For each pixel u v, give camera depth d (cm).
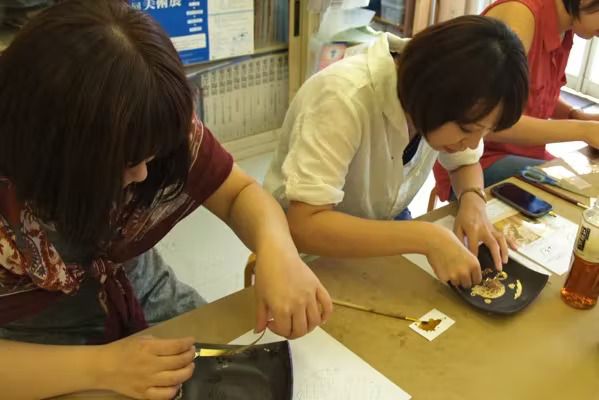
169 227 97
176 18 232
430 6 264
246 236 94
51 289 86
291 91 275
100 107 53
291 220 101
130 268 115
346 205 120
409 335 84
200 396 74
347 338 83
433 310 89
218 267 206
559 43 152
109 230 68
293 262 83
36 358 71
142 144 57
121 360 72
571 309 90
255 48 263
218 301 89
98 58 53
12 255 79
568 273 91
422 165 126
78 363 71
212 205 100
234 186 99
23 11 162
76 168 56
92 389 72
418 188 134
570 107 175
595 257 86
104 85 53
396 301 90
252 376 76
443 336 84
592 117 170
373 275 96
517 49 84
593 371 79
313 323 79
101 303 97
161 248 214
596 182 126
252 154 280
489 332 85
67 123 53
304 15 259
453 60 83
